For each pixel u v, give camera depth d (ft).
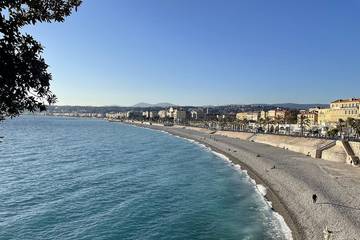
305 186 199.82
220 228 144.05
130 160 336.90
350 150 295.07
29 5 33.47
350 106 538.47
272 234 136.36
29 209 162.71
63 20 35.78
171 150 439.63
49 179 229.86
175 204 179.11
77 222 147.43
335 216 146.30
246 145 469.16
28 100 31.63
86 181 227.40
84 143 501.56
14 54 29.99
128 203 177.88
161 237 134.10
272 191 204.13
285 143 425.28
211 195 200.03
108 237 132.57
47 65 31.40
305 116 627.87
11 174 242.78
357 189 190.60
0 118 32.68
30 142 485.97
